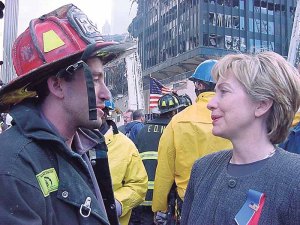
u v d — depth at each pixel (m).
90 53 1.38
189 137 2.95
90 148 1.63
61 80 1.41
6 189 1.19
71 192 1.32
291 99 1.51
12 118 1.36
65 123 1.44
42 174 1.27
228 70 1.57
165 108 4.31
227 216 1.47
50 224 1.26
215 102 1.60
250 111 1.54
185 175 3.01
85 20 1.45
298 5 5.46
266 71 1.50
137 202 2.97
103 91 1.50
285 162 1.46
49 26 1.43
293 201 1.37
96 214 1.35
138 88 8.77
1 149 1.26
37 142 1.31
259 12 45.44
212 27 42.91
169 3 48.22
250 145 1.55
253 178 1.48
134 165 2.99
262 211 1.40
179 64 44.97
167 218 3.29
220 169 1.65
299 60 5.36
